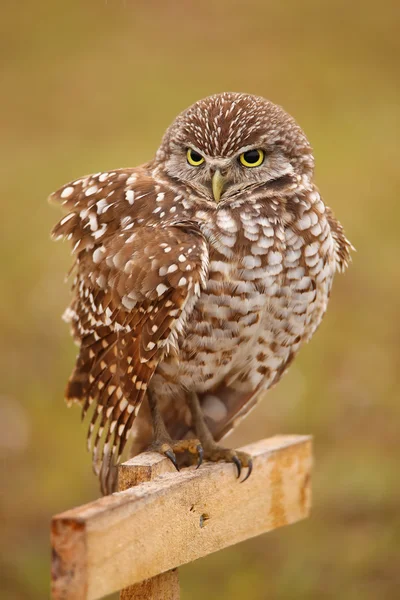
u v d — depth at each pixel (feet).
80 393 23.53
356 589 33.63
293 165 23.90
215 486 19.42
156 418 23.32
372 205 65.51
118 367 22.31
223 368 23.70
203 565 35.40
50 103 82.48
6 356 48.49
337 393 46.47
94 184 23.97
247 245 22.52
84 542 15.08
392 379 47.55
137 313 21.91
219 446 23.06
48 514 38.73
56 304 52.65
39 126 77.41
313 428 44.06
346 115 81.71
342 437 43.37
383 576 34.27
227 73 89.51
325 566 34.86
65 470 41.68
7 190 65.98
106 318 22.49
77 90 85.51
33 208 63.72
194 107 23.80
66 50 95.30
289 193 23.47
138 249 22.07
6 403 45.62
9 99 83.61
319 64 92.99
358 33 102.12
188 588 34.01
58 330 50.39
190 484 18.44
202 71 90.12
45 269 56.29
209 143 22.98
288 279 23.11
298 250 23.15
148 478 18.94
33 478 41.11
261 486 20.83
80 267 23.50
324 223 23.82
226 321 22.68
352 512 37.93
